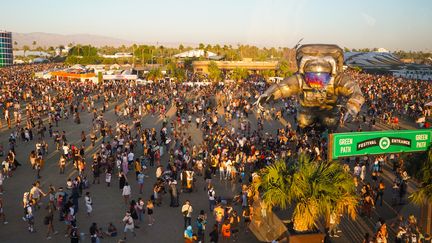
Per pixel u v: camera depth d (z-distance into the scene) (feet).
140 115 134.82
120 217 57.26
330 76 95.76
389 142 51.67
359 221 55.88
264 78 280.92
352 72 312.29
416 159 49.65
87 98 161.79
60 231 52.54
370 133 50.90
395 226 53.93
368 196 57.00
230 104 147.64
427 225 48.85
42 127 103.04
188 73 317.42
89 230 52.65
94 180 71.15
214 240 48.06
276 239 45.98
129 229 51.06
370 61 349.20
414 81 236.22
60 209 55.67
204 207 61.11
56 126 117.91
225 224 49.24
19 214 57.77
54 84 209.26
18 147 94.38
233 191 67.56
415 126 120.37
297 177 43.27
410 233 47.91
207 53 446.19
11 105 144.46
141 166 75.56
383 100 163.43
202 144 90.79
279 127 121.80
